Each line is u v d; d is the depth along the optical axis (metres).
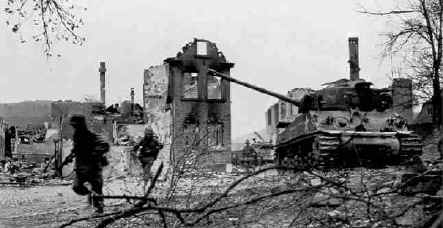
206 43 37.53
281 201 8.82
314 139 20.27
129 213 6.93
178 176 10.66
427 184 8.28
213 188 12.16
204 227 8.95
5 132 46.75
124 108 57.00
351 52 43.19
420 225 7.41
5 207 16.98
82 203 16.95
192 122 36.31
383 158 20.78
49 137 47.88
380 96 21.72
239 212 9.34
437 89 24.23
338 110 21.25
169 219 9.50
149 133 17.84
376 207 7.66
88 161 12.73
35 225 12.28
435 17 24.59
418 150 20.59
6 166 40.31
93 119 45.88
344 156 19.88
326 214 8.42
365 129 20.80
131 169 34.25
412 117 34.50
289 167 7.36
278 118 51.72
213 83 46.84
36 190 25.42
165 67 45.16
